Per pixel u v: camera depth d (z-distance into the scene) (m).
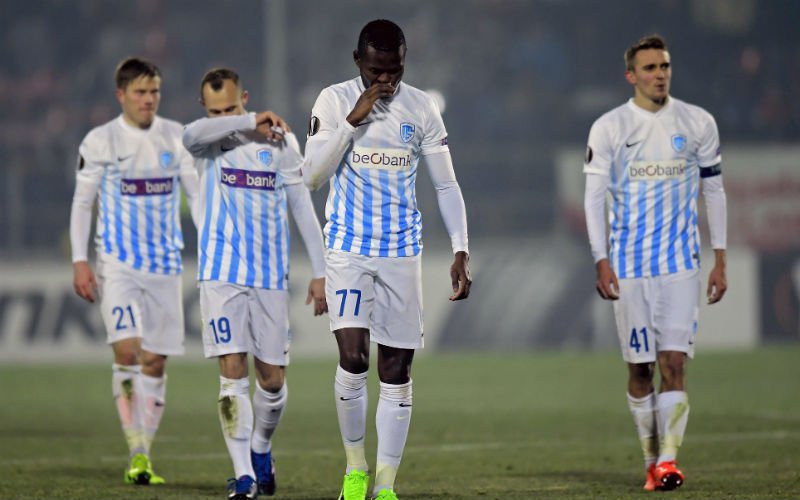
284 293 23.38
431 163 20.72
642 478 25.47
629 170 24.31
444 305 65.00
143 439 25.72
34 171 70.69
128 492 23.52
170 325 27.25
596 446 32.25
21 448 32.59
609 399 45.03
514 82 90.69
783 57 90.69
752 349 63.72
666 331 24.02
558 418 39.38
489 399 45.22
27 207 69.44
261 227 23.12
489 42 92.88
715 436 33.81
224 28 92.50
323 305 23.44
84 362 61.59
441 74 90.06
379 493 20.17
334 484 24.97
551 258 65.94
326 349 63.75
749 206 69.44
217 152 23.19
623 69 93.19
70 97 87.88
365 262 20.30
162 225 27.11
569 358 61.25
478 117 87.25
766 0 92.69
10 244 68.81
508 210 72.38
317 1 93.44
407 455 30.42
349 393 20.33
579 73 92.94
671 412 23.45
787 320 65.44
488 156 72.94
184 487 24.55
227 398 22.34
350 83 20.55
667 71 24.11
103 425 38.84
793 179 69.50
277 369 23.31
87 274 26.62
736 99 88.06
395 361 20.50
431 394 47.06
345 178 20.44
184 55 91.12
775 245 69.38
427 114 20.50
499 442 33.22
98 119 85.19
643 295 24.30
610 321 65.12
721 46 92.12
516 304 65.19
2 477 26.22
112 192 26.86
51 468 28.09
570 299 65.19
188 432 36.69
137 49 90.56
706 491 22.64
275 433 35.81
